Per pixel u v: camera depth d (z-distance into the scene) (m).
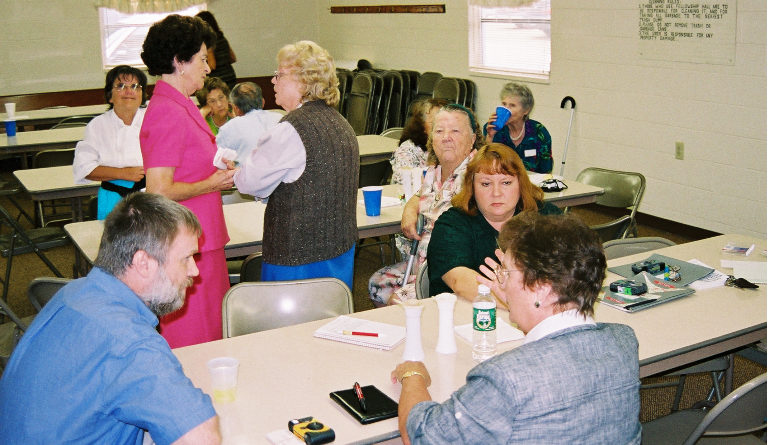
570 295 1.51
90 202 4.36
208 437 1.55
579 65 6.43
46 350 1.59
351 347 2.26
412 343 2.10
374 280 3.41
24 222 6.62
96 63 9.27
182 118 2.67
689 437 2.11
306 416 1.86
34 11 8.85
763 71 4.99
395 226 3.69
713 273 2.79
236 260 4.22
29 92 9.03
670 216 5.91
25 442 1.56
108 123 3.83
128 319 1.59
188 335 2.79
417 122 4.38
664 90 5.73
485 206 2.62
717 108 5.36
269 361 2.17
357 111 8.45
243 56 10.11
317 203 2.74
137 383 1.54
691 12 5.38
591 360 1.48
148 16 9.46
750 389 2.02
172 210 1.69
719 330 2.32
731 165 5.34
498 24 7.36
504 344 2.23
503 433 1.43
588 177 4.45
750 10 4.99
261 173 2.64
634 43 5.89
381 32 9.14
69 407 1.54
